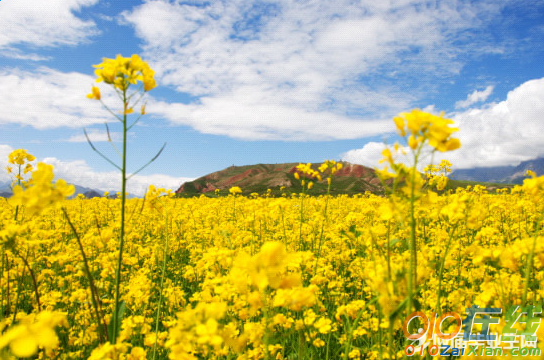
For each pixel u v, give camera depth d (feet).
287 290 5.41
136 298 11.99
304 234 20.59
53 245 19.63
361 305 9.95
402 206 5.65
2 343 3.88
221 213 34.19
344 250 18.34
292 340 10.41
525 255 7.81
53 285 15.07
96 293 8.29
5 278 11.76
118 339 7.09
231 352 7.43
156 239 23.34
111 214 33.06
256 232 21.13
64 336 10.30
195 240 24.71
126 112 6.93
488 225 23.58
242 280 5.49
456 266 13.79
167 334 9.63
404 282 5.83
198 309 5.51
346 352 7.47
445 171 19.98
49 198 6.12
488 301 8.08
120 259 7.22
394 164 5.40
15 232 8.08
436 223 22.03
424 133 4.96
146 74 7.03
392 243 6.53
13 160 13.16
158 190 11.55
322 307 11.24
